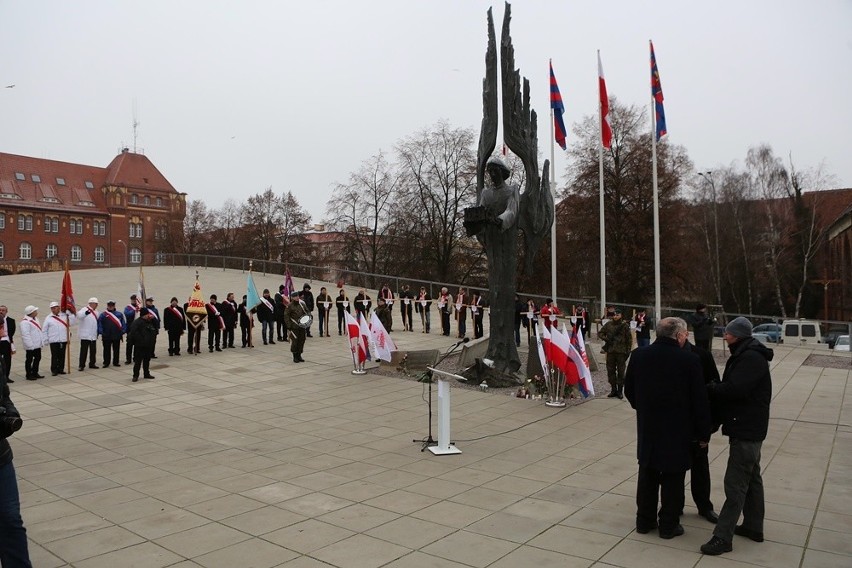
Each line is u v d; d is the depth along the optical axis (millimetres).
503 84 15227
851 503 6551
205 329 26953
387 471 7898
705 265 46656
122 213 96125
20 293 33906
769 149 46906
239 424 10875
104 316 17469
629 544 5484
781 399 12844
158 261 56375
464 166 47406
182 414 11758
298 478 7629
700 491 6098
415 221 47781
